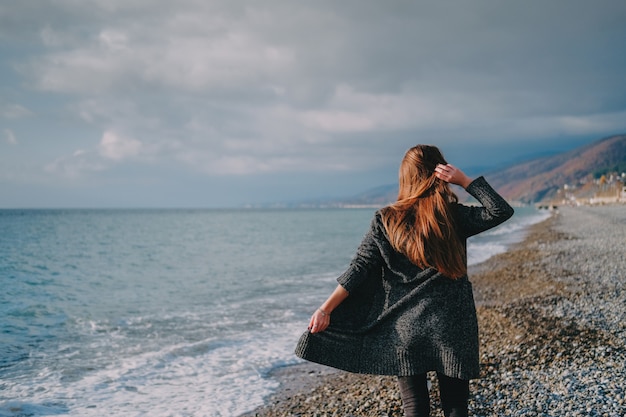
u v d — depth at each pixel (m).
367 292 3.06
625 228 42.97
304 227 84.56
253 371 8.02
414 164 3.02
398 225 2.89
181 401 6.68
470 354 2.83
